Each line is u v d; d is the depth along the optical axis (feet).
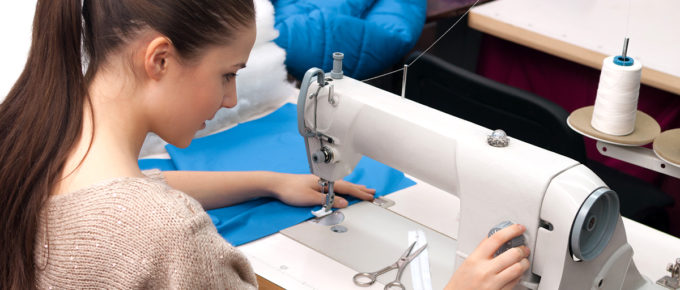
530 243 3.26
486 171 3.33
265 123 5.63
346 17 7.20
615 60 3.78
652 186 6.57
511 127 6.30
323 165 4.27
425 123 3.61
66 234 2.30
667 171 3.73
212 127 5.47
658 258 4.06
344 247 4.14
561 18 8.65
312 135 4.16
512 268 3.12
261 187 4.55
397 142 3.76
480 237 3.48
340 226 4.35
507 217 3.31
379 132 3.84
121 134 2.47
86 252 2.28
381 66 7.58
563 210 3.08
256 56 5.65
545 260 3.24
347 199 4.67
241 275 2.64
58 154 2.35
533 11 8.85
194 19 2.35
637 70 3.69
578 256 3.13
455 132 3.51
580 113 4.14
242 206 4.56
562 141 5.84
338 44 7.17
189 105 2.56
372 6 7.79
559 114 5.82
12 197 2.34
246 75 5.54
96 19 2.38
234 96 2.77
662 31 8.31
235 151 5.18
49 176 2.32
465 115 6.64
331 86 3.99
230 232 4.25
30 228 2.32
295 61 7.01
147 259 2.26
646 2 9.26
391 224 4.39
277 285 3.79
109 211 2.27
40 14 2.41
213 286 2.38
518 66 9.04
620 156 3.87
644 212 6.28
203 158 5.05
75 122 2.37
